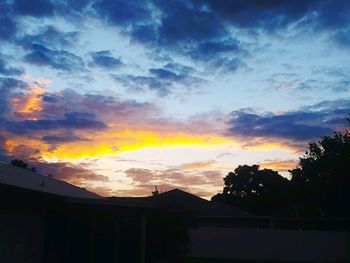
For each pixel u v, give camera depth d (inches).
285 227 1541.6
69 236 658.8
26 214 555.5
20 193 496.7
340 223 1512.1
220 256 1273.4
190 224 898.1
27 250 555.5
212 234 1288.1
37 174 769.6
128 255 775.7
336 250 1221.7
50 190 591.8
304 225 1542.8
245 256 1259.8
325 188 1753.2
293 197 2172.7
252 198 2503.7
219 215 1502.2
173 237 826.2
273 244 1251.2
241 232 1275.8
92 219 703.7
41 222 591.2
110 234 757.3
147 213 686.5
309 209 1541.6
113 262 750.5
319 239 1233.4
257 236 1266.0
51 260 610.2
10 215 518.0
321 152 1994.3
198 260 1187.3
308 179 2030.0
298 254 1232.8
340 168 1696.6
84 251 701.9
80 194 707.4
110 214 740.7
